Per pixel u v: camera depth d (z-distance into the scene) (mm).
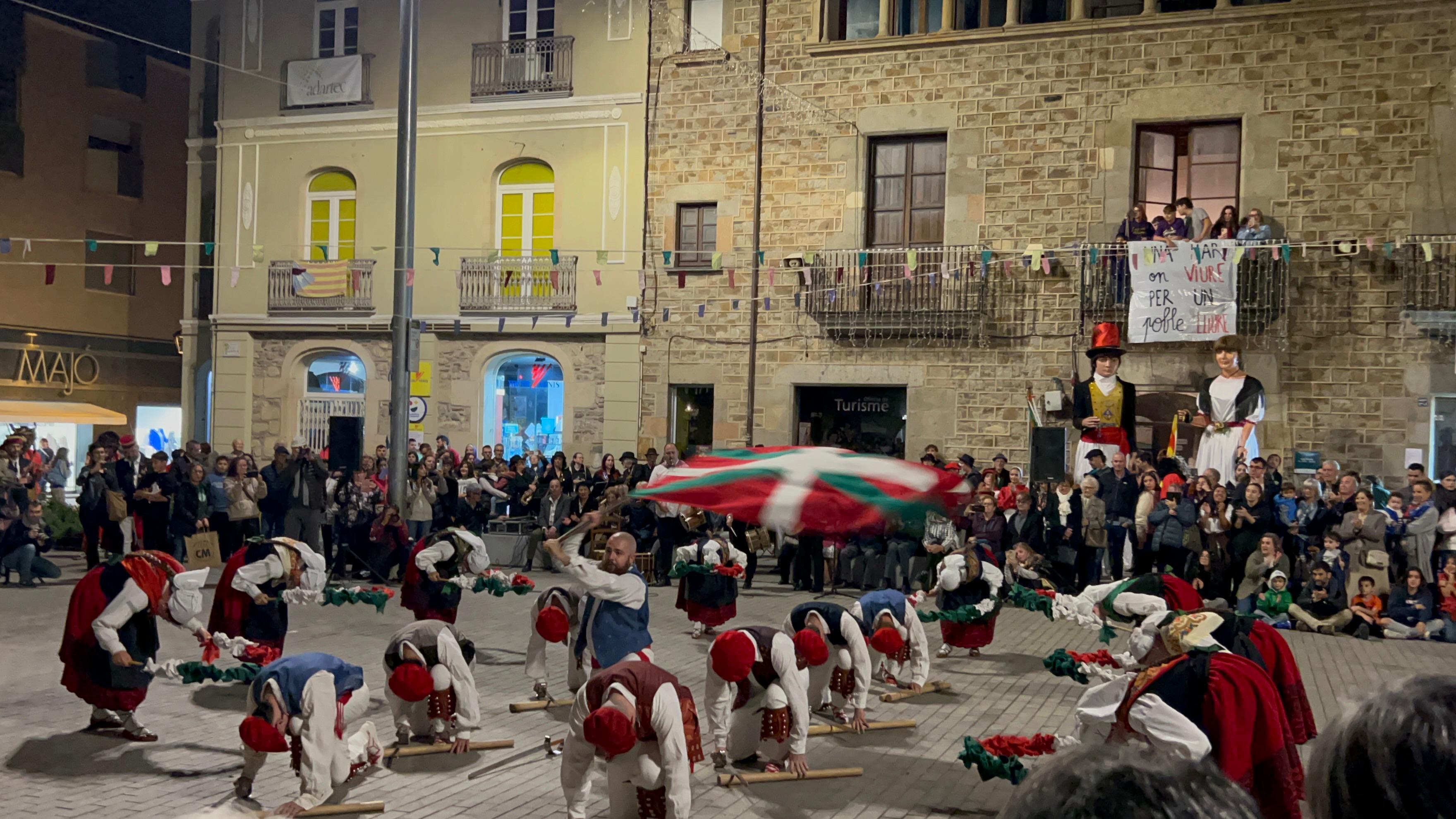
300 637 11617
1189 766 1230
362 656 10648
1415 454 16641
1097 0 18656
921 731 8391
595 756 5656
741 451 5980
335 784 6441
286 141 22859
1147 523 14648
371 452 22000
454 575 10180
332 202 22812
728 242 20141
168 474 16406
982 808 6602
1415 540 13430
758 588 16047
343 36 22688
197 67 24250
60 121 26969
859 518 5184
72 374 27250
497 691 9469
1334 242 17062
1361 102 16984
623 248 20781
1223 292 17094
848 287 19312
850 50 19484
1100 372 17562
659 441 20484
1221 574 14102
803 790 6914
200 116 24328
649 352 20578
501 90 21453
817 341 19625
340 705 6395
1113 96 18125
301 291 22422
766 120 20000
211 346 24266
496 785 6871
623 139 20781
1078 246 18141
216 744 7645
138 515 16422
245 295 23031
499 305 21391
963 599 11172
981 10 19188
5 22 25594
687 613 13328
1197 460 17359
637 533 16656
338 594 8828
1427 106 16703
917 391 19016
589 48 21016
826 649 7203
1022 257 18109
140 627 7648
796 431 19906
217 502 16562
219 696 9078
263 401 22938
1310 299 17141
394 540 15922
